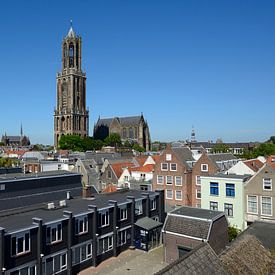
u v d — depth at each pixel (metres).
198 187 66.38
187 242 38.47
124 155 122.00
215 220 39.19
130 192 53.72
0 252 29.69
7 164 109.69
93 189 56.69
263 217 50.78
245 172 65.56
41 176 49.78
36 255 33.41
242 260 20.20
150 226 45.59
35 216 37.44
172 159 68.69
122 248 44.91
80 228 38.78
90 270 38.62
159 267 39.16
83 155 117.00
